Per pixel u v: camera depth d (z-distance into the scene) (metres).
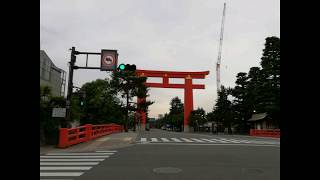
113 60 20.78
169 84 78.69
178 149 17.98
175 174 10.01
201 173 10.23
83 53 20.61
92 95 46.03
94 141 22.53
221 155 15.30
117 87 55.69
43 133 19.59
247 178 9.48
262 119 55.81
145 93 58.66
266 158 14.38
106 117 45.88
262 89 47.09
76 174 10.02
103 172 10.36
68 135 18.67
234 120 65.31
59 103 20.94
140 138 28.44
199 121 85.31
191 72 79.31
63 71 44.78
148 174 9.99
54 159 13.65
